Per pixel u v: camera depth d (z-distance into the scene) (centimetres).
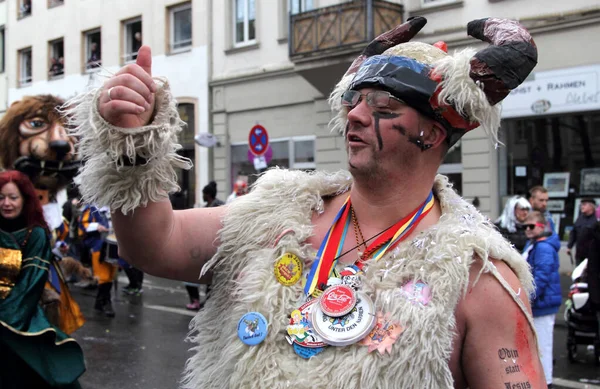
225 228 139
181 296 903
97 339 620
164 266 139
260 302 124
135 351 572
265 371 118
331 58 1165
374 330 114
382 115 123
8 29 2141
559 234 1002
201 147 1530
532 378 115
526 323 118
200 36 1530
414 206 130
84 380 480
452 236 119
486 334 115
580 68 955
